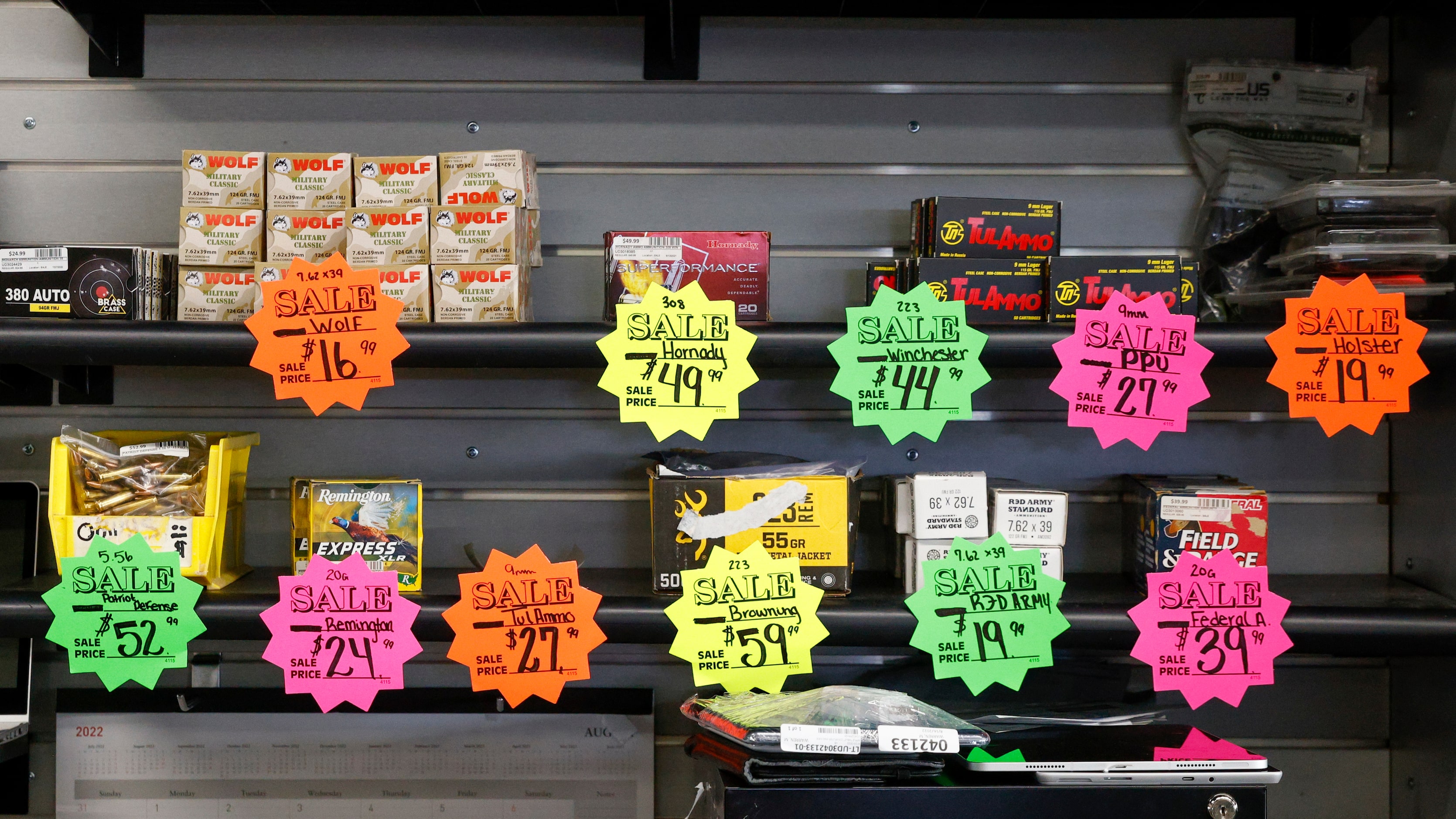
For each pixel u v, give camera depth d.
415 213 1.22
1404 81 1.44
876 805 1.08
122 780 1.46
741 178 1.51
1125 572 1.45
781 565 1.21
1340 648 1.22
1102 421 1.18
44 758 1.49
